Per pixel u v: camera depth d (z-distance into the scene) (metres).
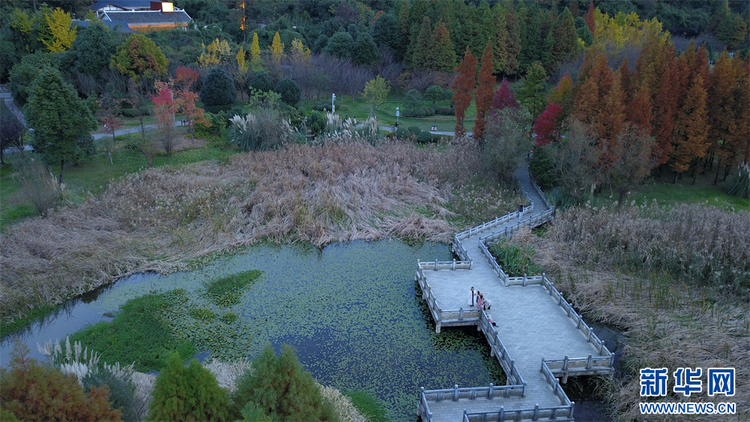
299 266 32.06
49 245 30.02
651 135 40.97
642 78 41.91
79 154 39.72
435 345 24.88
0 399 14.50
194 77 60.62
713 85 41.41
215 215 36.16
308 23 89.44
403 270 31.83
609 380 21.92
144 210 35.75
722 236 30.31
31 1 79.62
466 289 28.47
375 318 26.88
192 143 49.56
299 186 40.12
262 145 47.47
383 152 47.31
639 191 42.22
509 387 20.66
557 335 24.62
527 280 28.83
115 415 15.73
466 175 43.38
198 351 23.88
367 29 83.00
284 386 16.12
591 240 32.56
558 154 39.44
